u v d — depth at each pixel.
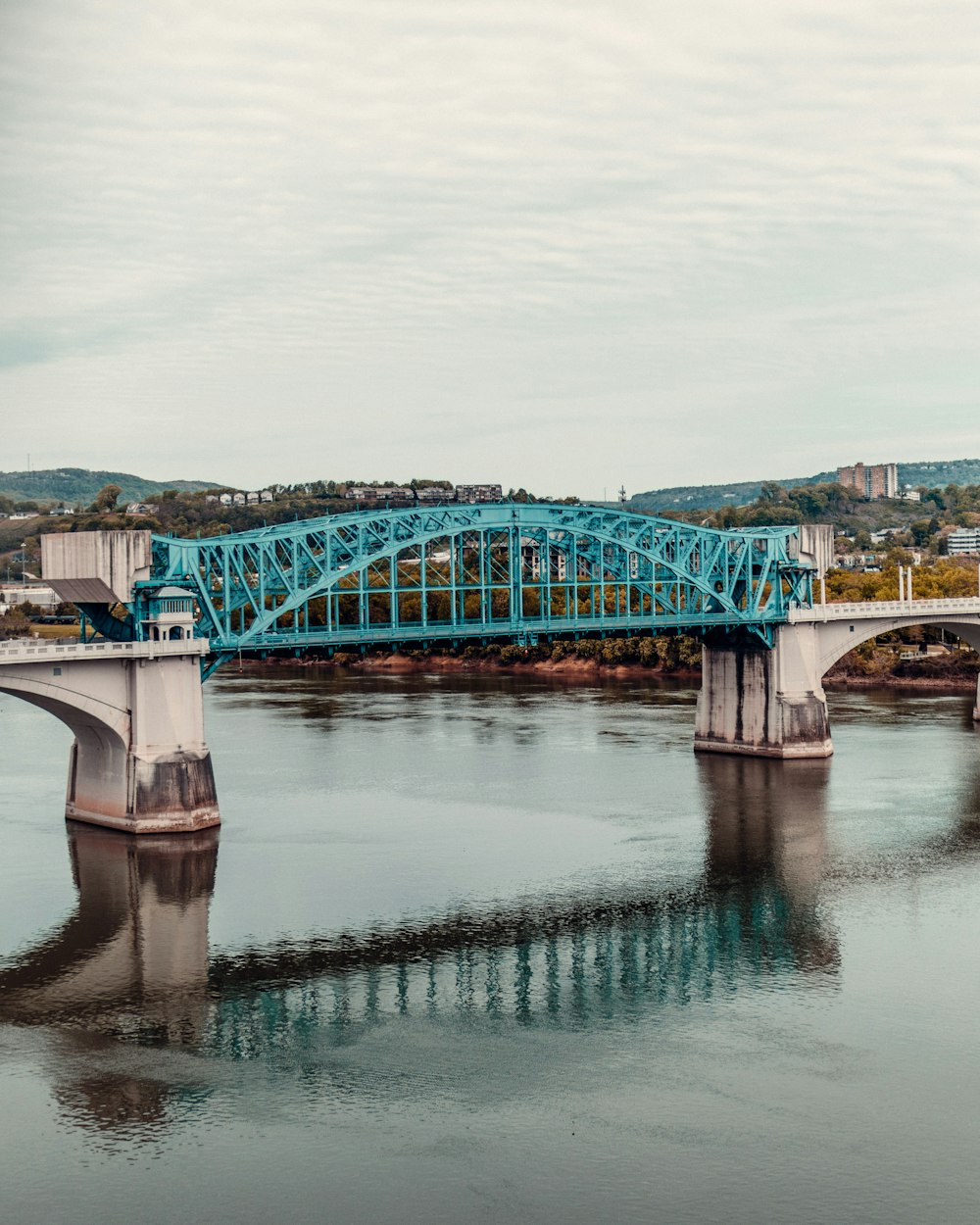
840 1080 80.19
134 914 108.19
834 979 94.88
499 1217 67.75
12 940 102.75
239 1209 68.62
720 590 185.38
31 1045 85.25
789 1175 70.81
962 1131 74.75
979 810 142.00
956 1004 90.38
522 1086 79.75
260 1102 78.25
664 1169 71.44
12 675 124.50
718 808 143.25
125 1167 72.19
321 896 112.88
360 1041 85.56
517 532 160.88
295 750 174.62
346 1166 72.00
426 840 130.12
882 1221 67.31
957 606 188.75
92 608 138.00
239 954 99.94
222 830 133.12
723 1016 88.81
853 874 119.44
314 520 149.75
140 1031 87.12
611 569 169.00
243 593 147.12
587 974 95.94
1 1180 71.06
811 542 175.12
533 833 132.88
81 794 137.00
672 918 107.62
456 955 99.81
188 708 134.38
